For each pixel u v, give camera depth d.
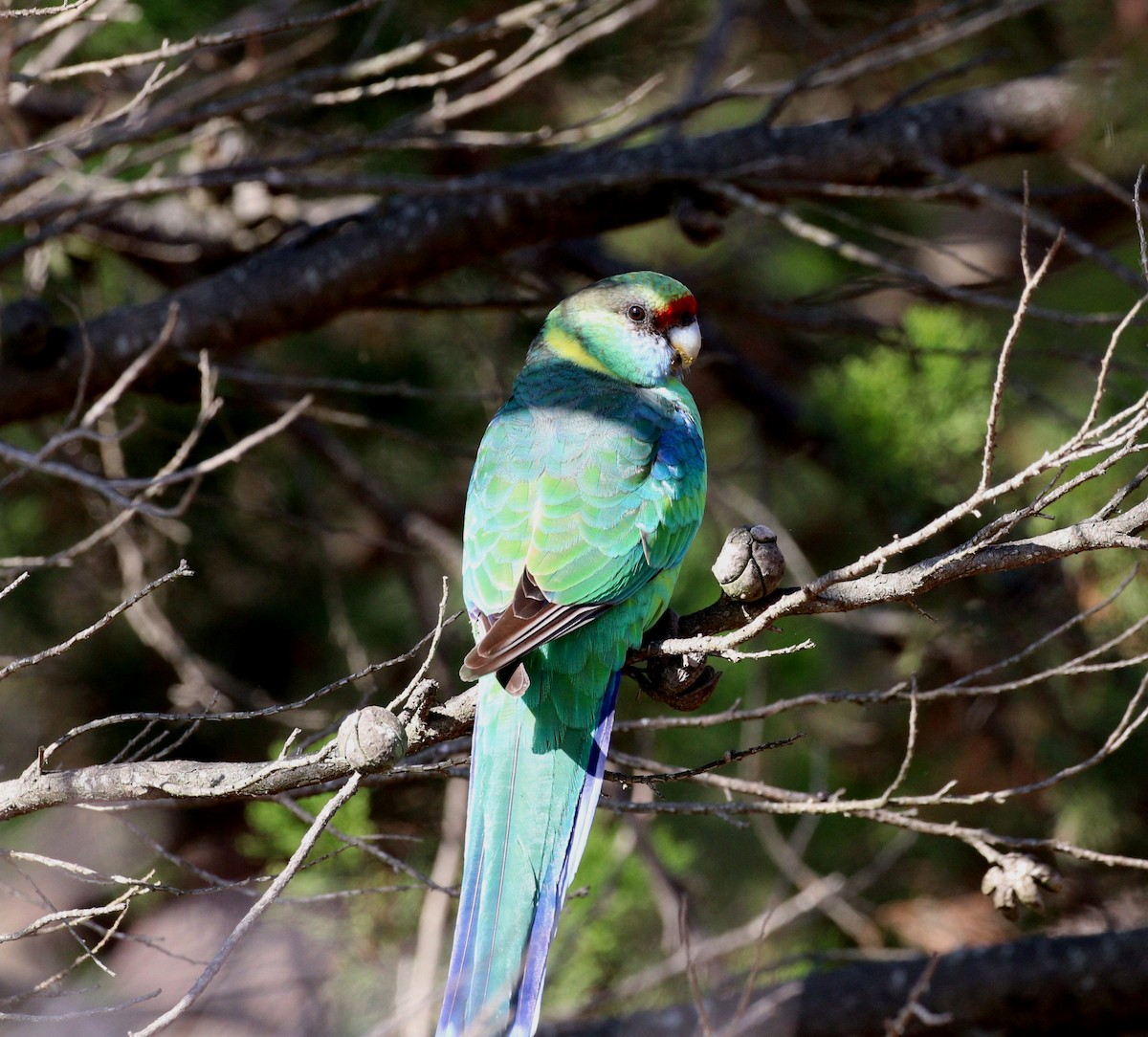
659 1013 9.84
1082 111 9.37
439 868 9.88
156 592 13.34
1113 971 9.55
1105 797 10.48
